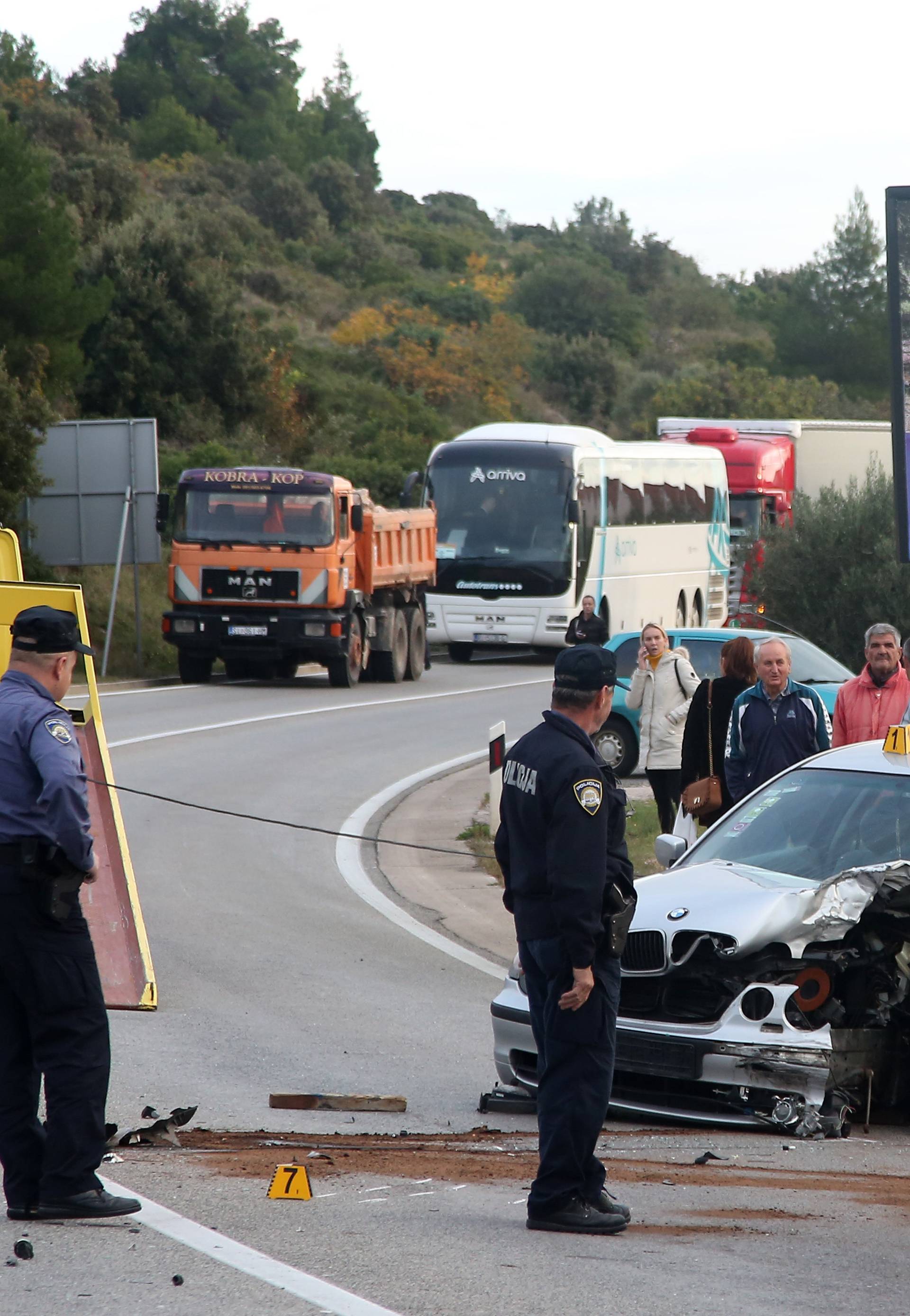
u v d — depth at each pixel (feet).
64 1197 54.60
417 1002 106.83
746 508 431.84
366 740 239.09
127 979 102.27
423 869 154.71
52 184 634.43
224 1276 48.16
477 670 364.79
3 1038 55.52
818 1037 74.18
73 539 313.32
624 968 77.97
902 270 135.95
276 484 302.25
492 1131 75.15
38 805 54.54
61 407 488.44
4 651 106.11
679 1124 77.41
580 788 55.01
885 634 106.93
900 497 135.54
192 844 162.20
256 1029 96.94
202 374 531.91
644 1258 52.42
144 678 320.91
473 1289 47.70
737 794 110.73
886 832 84.64
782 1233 56.59
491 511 362.12
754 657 117.60
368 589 315.99
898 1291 49.62
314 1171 63.77
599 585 370.53
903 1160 70.74
